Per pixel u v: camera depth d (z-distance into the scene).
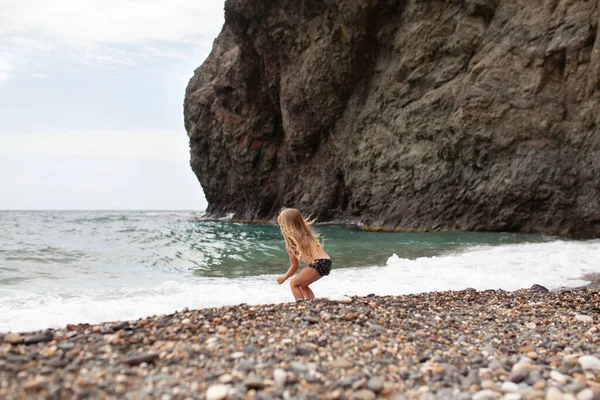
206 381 2.86
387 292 6.68
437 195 20.02
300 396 2.73
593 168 16.03
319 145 27.19
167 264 10.29
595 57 16.20
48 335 3.44
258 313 4.31
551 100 17.28
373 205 22.44
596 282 7.55
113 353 3.21
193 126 36.34
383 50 23.12
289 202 28.30
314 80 24.53
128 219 41.53
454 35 20.11
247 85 30.08
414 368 3.27
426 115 20.53
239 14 27.09
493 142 18.28
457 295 5.92
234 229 23.41
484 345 3.85
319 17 24.14
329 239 15.54
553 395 2.81
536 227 17.42
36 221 36.53
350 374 3.08
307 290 5.97
